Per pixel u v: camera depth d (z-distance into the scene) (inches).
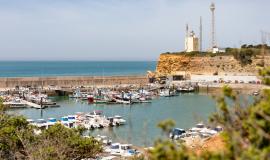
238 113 275.0
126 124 2839.6
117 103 4217.5
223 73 6382.9
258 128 242.1
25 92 4672.7
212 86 5551.2
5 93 4618.6
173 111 3617.1
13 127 1158.3
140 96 4453.7
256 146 240.2
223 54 6638.8
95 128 2721.5
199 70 6776.6
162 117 3233.3
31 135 1155.9
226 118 272.5
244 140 252.4
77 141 1172.5
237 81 5753.0
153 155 237.8
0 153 1037.2
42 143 1107.3
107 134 2450.8
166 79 6309.1
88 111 3688.5
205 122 313.4
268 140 238.8
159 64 7234.3
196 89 5570.9
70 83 5659.5
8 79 5255.9
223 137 256.4
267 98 271.0
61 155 1031.0
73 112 3666.3
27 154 1045.8
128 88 5383.9
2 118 1229.1
